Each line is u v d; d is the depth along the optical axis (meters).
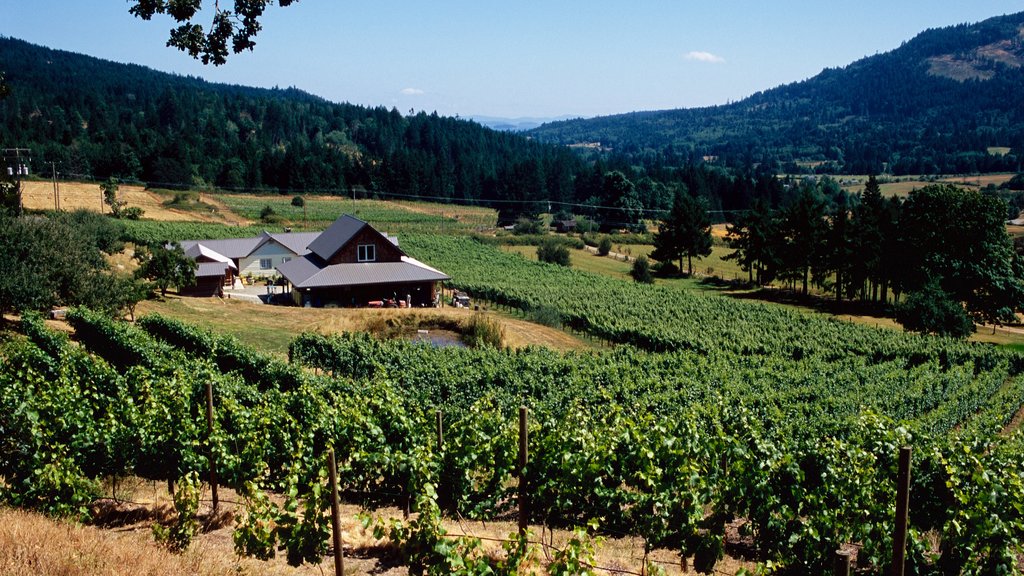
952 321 53.69
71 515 13.12
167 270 49.16
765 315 59.78
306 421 16.80
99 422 15.99
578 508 14.07
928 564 12.36
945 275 63.53
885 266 70.19
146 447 15.25
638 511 13.44
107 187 106.50
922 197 66.31
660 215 140.62
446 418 22.75
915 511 14.77
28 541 10.19
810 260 79.12
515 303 60.03
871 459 13.93
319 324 46.84
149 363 25.53
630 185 137.12
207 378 19.61
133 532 12.83
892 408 29.03
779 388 32.16
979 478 12.24
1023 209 159.25
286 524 11.90
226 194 147.88
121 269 58.44
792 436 21.89
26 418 14.30
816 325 55.88
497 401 25.42
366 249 58.19
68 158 143.12
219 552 12.29
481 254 92.56
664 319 56.12
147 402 16.64
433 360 31.89
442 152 197.62
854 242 72.88
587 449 13.76
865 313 71.75
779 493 13.80
